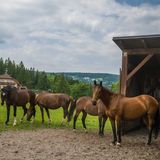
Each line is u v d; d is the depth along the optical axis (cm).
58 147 1142
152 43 1468
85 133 1560
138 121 1795
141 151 1135
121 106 1245
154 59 1742
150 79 1933
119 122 1245
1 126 1669
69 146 1173
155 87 1916
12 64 14575
